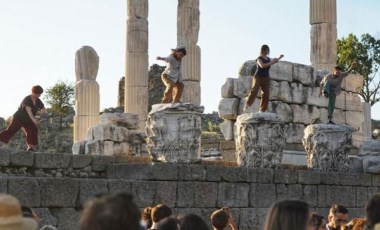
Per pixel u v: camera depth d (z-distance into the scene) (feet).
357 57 274.16
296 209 23.47
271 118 80.89
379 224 27.63
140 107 136.56
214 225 43.09
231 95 102.22
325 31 122.01
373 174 89.30
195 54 134.92
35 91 76.02
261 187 74.90
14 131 75.10
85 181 60.39
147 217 47.42
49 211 57.93
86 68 119.24
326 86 91.40
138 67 136.77
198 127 75.00
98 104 119.75
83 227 18.17
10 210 20.83
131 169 68.90
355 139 116.57
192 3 136.26
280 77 104.68
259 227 74.13
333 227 49.49
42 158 66.95
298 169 85.15
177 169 68.54
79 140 117.08
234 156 102.68
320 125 88.89
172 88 77.97
